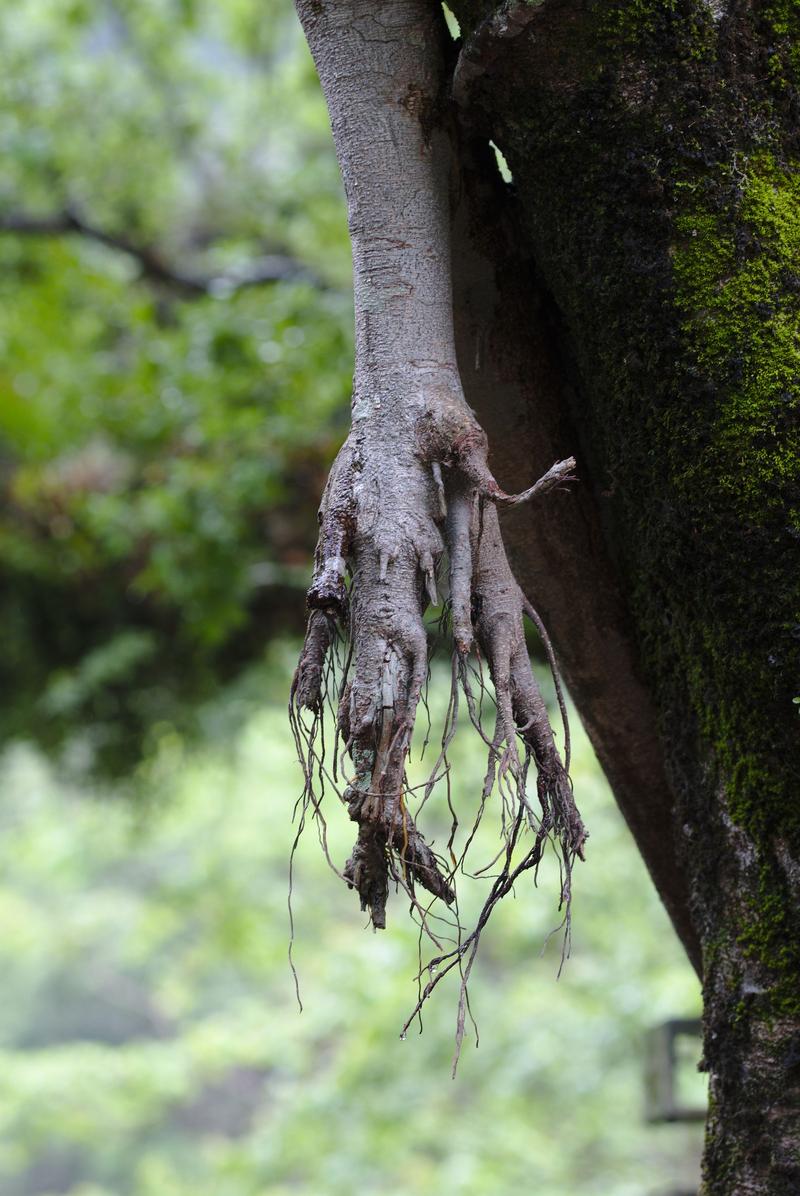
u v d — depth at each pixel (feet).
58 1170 86.69
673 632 7.52
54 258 27.43
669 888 8.49
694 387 6.54
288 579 22.48
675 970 31.96
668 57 6.50
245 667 25.88
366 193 7.09
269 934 46.96
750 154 6.56
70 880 65.05
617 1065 36.52
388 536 6.38
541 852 6.28
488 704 22.54
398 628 6.24
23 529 25.48
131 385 24.50
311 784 6.26
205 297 25.71
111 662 24.98
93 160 27.99
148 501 22.36
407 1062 36.42
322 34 7.23
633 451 7.03
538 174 6.90
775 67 6.59
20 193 27.45
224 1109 74.08
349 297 23.40
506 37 6.53
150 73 28.78
